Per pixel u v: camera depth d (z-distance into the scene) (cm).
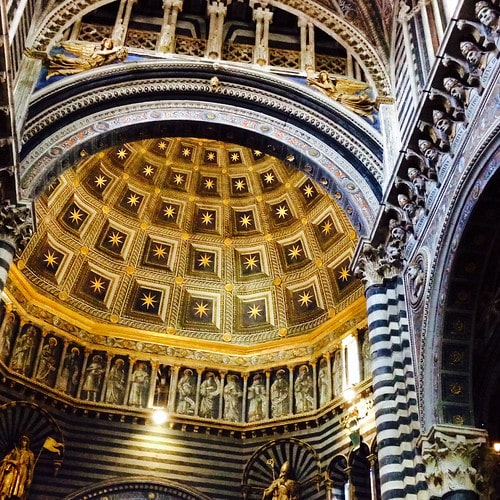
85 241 2716
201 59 2166
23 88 1920
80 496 2298
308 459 2416
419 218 1731
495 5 1380
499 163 1379
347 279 2636
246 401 2620
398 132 2022
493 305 1584
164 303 2781
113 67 2061
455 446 1459
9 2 1645
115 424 2464
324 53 2348
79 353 2567
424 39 2014
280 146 2116
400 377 1645
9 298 2391
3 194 1684
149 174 2838
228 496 2416
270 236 2855
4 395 2300
